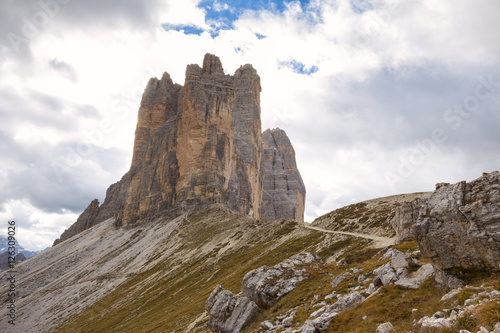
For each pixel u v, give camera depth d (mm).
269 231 120312
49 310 136625
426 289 21922
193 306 66125
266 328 31703
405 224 44250
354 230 81125
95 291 141375
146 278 130125
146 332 62625
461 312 16016
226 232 151500
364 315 22422
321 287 35500
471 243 20141
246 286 41625
